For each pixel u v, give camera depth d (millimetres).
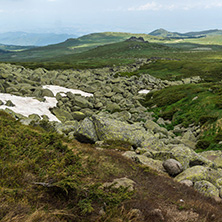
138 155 17469
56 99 45344
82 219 6656
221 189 13062
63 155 10930
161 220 7918
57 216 6250
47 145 11625
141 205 8453
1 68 56000
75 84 60656
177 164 15750
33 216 5629
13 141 10484
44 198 7004
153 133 30625
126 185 10352
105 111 44875
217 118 30062
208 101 37188
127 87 63312
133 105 49000
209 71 103250
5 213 5484
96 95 54812
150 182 12047
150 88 67875
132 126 23250
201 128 30781
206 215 9203
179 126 35250
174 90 52656
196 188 13422
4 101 35531
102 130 21781
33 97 42219
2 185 6660
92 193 7785
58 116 37875
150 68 128875
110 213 7133
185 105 41125
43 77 63031
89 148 15734
